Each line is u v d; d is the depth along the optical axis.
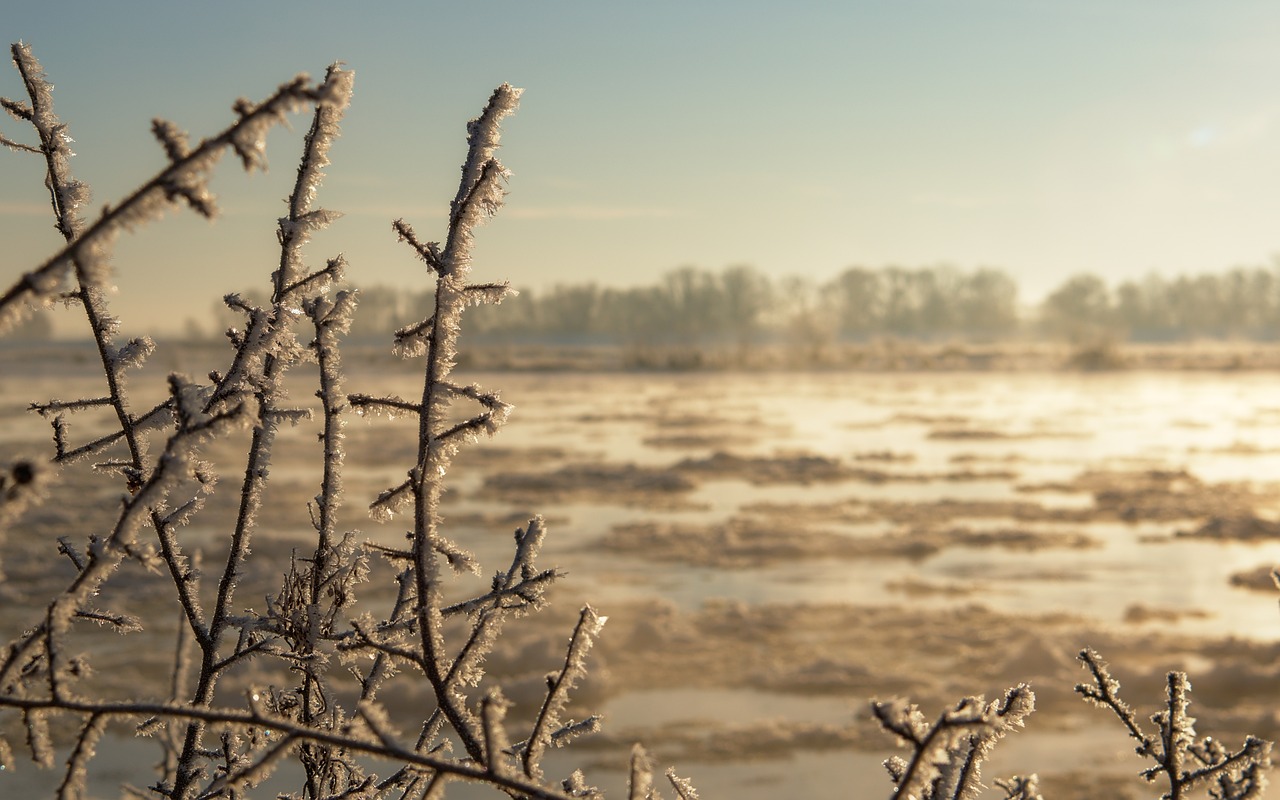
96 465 1.82
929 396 63.19
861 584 18.72
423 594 1.61
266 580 16.25
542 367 89.06
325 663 1.94
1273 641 14.62
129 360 1.83
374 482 28.89
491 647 1.65
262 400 1.92
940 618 16.34
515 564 1.69
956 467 33.44
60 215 1.78
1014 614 16.48
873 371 89.06
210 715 1.30
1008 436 41.81
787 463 33.97
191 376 1.81
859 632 15.67
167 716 1.30
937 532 23.12
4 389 57.47
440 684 1.60
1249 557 20.59
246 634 2.04
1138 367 91.25
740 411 53.72
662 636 15.20
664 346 100.81
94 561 1.32
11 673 1.31
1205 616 16.28
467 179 1.64
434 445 1.63
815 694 13.00
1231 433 42.81
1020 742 11.30
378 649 1.62
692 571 19.73
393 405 1.71
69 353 100.81
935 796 1.56
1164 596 17.61
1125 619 16.17
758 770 10.70
